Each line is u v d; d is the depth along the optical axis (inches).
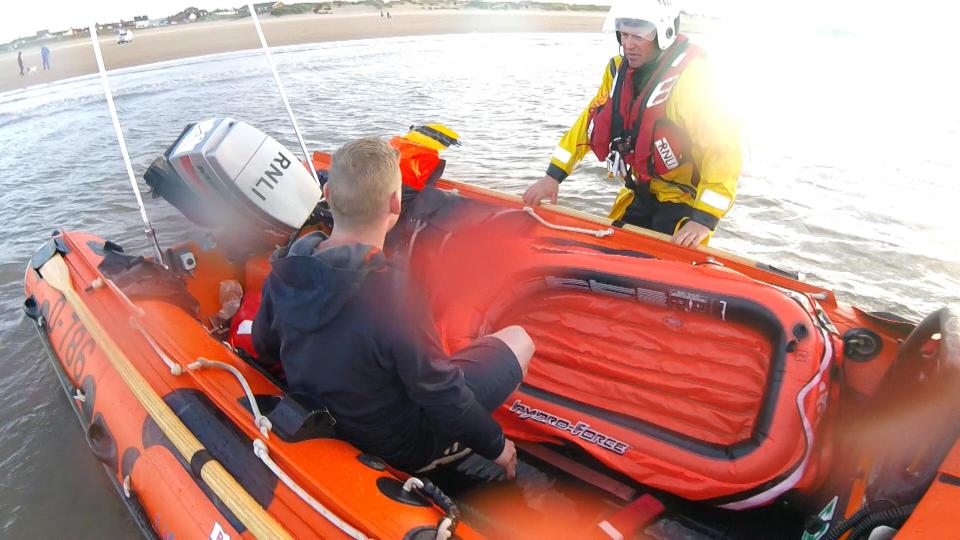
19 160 275.1
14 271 164.1
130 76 561.9
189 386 73.3
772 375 73.2
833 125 308.3
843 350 78.0
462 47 685.3
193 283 105.8
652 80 98.8
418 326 56.7
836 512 65.1
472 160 243.1
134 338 83.8
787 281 93.3
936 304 142.9
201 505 63.0
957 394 52.0
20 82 618.2
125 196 215.8
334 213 55.1
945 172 233.5
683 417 81.0
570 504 79.4
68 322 98.5
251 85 447.8
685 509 76.9
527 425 85.1
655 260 91.0
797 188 214.1
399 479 61.8
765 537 73.8
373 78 461.7
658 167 104.9
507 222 106.4
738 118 95.5
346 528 52.6
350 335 55.5
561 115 322.3
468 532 56.3
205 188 93.6
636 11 92.7
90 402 84.7
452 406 59.4
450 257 100.0
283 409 61.4
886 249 168.2
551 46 690.2
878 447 65.3
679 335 88.4
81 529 90.4
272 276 58.6
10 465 102.0
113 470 78.7
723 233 178.4
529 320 100.2
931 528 45.9
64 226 192.1
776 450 68.7
